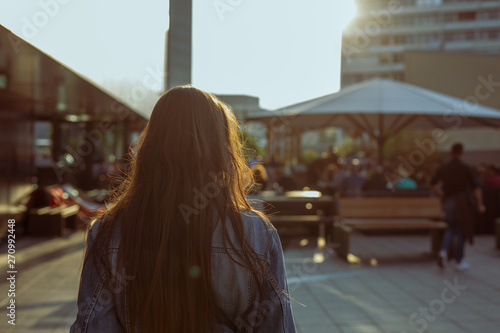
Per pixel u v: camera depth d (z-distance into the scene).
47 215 9.50
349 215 8.81
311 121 13.14
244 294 1.19
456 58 23.16
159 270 1.14
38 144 15.43
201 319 1.15
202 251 1.16
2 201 8.88
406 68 23.73
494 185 11.14
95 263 1.18
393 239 10.34
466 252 8.69
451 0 80.88
